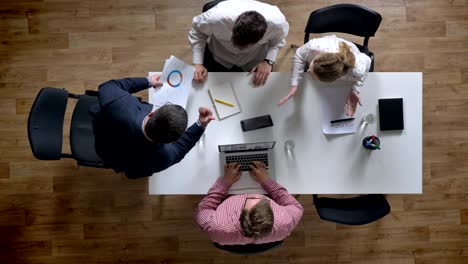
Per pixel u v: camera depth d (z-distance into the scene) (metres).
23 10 3.05
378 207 2.38
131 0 3.05
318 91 2.29
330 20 2.39
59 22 3.05
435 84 3.09
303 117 2.29
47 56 3.05
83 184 3.06
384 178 2.31
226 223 2.16
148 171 1.97
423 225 3.08
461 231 3.08
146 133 1.77
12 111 3.05
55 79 3.05
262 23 1.88
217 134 2.28
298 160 2.29
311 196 3.05
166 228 3.07
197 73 2.25
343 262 3.08
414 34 3.07
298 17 3.06
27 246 3.07
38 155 2.24
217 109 2.26
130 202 3.06
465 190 3.09
